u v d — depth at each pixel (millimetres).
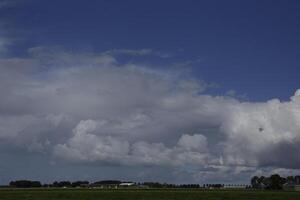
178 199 139750
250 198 144500
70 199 135000
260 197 148875
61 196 147125
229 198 144500
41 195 151875
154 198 141750
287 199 142750
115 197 144375
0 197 140375
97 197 144125
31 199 135375
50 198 138375
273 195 159000
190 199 140625
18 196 145625
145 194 163375
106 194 161250
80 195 152500
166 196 150750
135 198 140750
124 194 162000
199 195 157875
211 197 147875
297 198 145125
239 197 147875
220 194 166500
